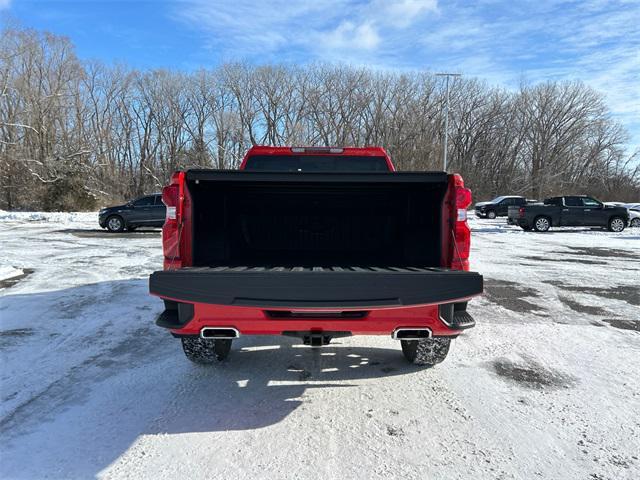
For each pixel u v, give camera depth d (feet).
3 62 124.98
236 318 10.11
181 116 181.37
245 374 12.83
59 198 104.42
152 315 18.94
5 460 8.59
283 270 10.31
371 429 9.80
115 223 61.98
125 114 178.19
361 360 13.97
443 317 10.34
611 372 13.02
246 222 14.51
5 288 24.29
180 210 11.55
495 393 11.59
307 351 14.82
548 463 8.58
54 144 128.57
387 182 11.64
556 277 28.66
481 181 193.98
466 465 8.50
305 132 177.47
